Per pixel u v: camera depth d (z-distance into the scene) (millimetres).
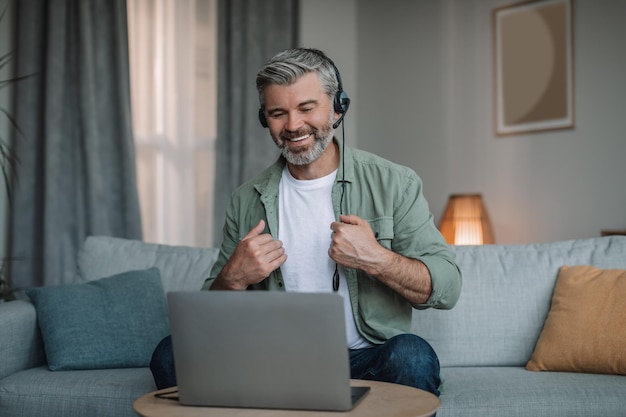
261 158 4426
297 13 4613
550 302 2203
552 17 3949
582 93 3811
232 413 1205
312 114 1684
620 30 3643
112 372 2141
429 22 4602
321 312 1149
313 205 1837
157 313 2334
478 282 2248
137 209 3955
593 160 3756
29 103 3730
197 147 4344
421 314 2213
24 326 2223
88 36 3838
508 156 4172
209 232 4375
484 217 3975
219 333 1209
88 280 2523
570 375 1984
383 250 1587
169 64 4227
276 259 1612
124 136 3928
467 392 1829
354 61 5066
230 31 4379
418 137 4660
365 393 1290
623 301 2004
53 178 3719
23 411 1997
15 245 3691
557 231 3926
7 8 3740
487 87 4281
